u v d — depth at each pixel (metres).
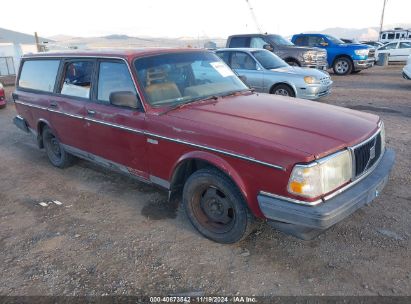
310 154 2.75
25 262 3.43
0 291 3.05
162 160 3.72
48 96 5.25
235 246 3.49
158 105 3.81
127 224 4.00
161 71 4.08
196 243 3.58
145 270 3.22
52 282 3.13
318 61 13.73
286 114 3.51
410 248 3.30
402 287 2.85
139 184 5.02
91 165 5.86
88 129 4.56
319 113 3.60
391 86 12.93
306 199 2.76
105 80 4.29
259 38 14.27
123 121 3.99
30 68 5.82
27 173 5.73
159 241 3.65
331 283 2.94
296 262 3.21
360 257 3.22
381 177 3.26
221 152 3.15
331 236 3.54
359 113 3.85
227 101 3.97
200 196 3.61
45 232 3.94
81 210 4.39
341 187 2.96
